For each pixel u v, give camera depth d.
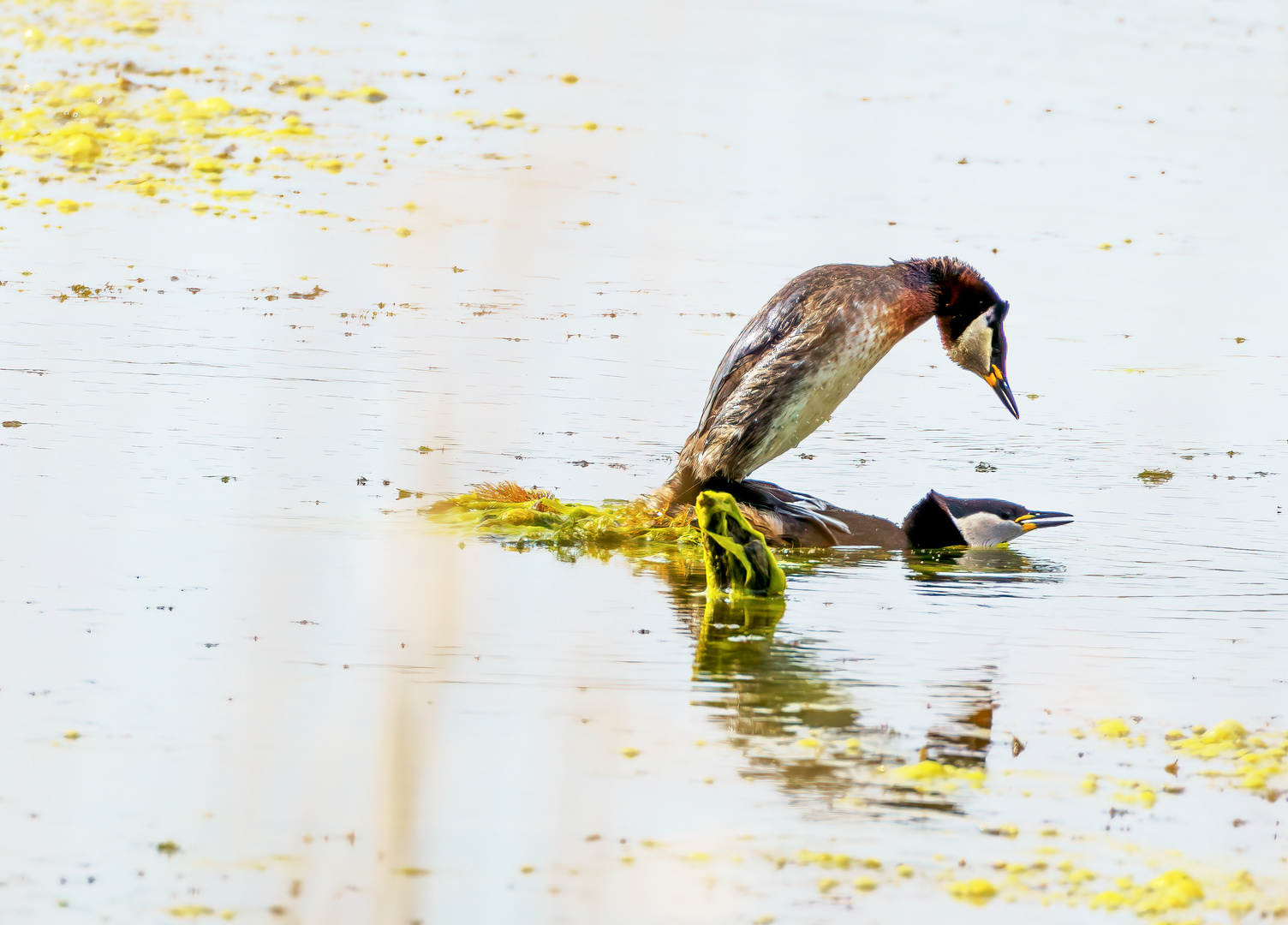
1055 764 10.62
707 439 16.31
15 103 35.19
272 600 12.95
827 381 16.44
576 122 37.16
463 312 23.61
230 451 16.94
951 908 8.73
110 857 8.91
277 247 26.39
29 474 15.72
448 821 9.48
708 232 29.23
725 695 11.58
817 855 9.23
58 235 26.05
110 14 47.06
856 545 15.91
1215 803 10.12
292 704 10.94
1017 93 43.38
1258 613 13.89
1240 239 30.81
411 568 13.98
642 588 14.13
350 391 19.50
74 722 10.52
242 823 9.34
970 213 31.59
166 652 11.75
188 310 22.44
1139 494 17.67
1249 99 43.72
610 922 8.44
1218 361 23.59
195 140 33.38
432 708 11.01
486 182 31.34
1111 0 58.12
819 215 30.81
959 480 18.00
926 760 10.58
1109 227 31.19
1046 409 21.08
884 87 43.44
